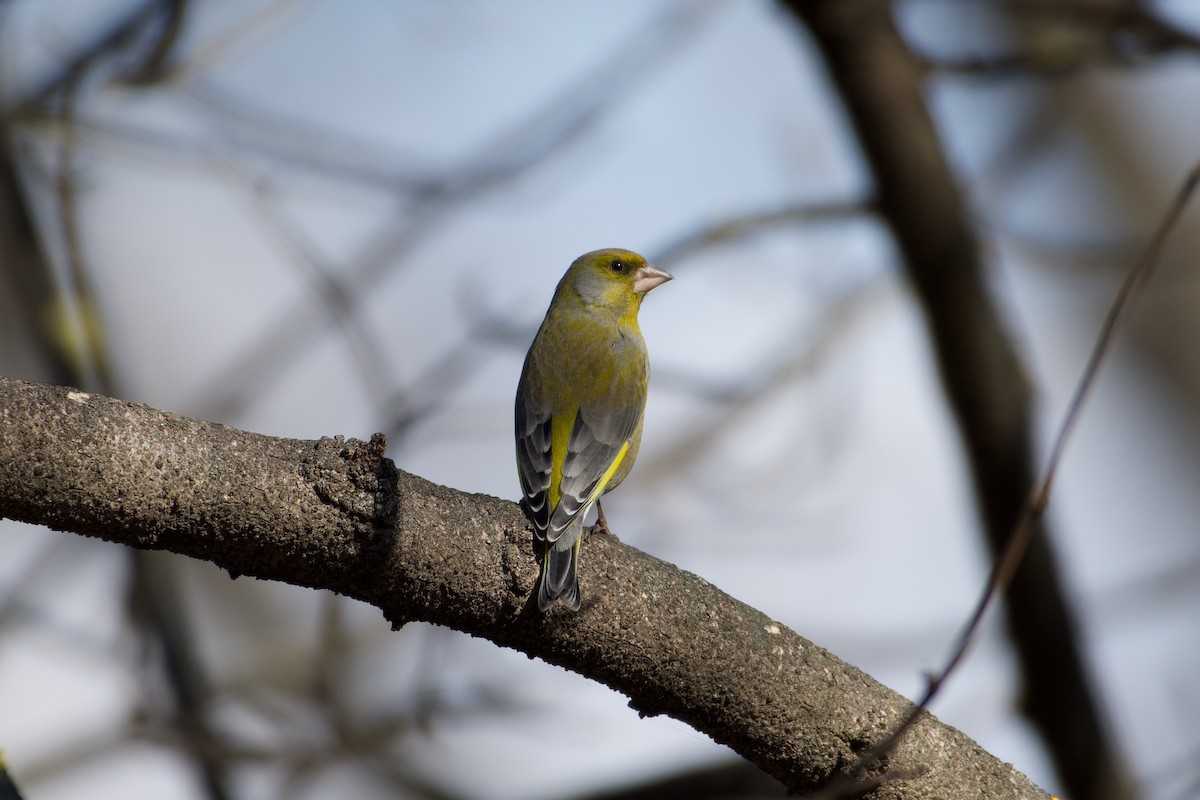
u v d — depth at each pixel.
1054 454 7.28
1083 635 13.06
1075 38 13.07
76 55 12.19
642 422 11.43
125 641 11.66
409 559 6.53
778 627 7.24
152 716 11.32
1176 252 22.42
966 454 13.23
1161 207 22.98
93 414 6.01
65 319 12.45
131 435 6.04
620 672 6.99
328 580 6.55
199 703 11.80
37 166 12.31
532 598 6.71
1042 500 7.16
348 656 13.11
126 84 12.16
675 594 7.03
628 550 7.13
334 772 12.88
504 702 11.81
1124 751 13.18
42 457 5.86
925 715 7.34
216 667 15.59
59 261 13.00
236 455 6.22
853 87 12.69
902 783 7.13
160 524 6.12
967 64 13.06
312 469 6.32
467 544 6.67
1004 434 12.93
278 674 13.38
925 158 12.66
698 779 11.57
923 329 13.26
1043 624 12.85
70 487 5.92
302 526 6.31
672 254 12.69
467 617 6.78
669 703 7.10
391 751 12.73
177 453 6.11
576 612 6.83
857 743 7.22
